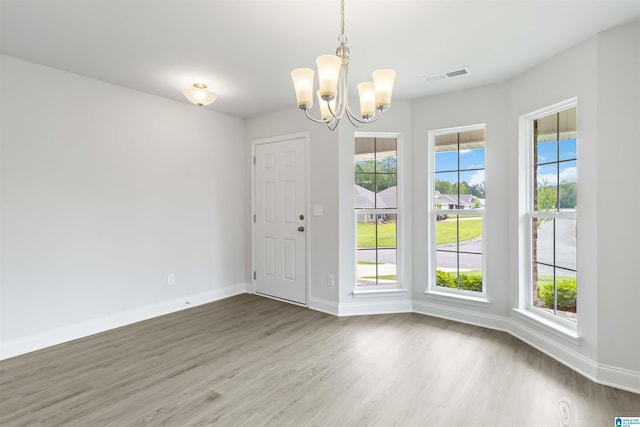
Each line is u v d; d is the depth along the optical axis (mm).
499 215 3131
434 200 3561
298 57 2609
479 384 2186
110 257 3180
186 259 3812
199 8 1957
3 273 2572
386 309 3629
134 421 1812
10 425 1779
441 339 2914
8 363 2475
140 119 3395
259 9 1966
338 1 1872
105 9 1967
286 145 4023
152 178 3500
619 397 2045
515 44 2387
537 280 2873
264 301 4074
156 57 2617
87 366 2430
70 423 1797
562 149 2625
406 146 3600
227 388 2139
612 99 2178
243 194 4461
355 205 3650
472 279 3359
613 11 1979
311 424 1787
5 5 1918
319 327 3207
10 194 2605
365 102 1854
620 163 2162
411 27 2154
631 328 2143
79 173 2975
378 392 2092
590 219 2285
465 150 3383
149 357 2574
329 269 3641
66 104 2891
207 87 3252
